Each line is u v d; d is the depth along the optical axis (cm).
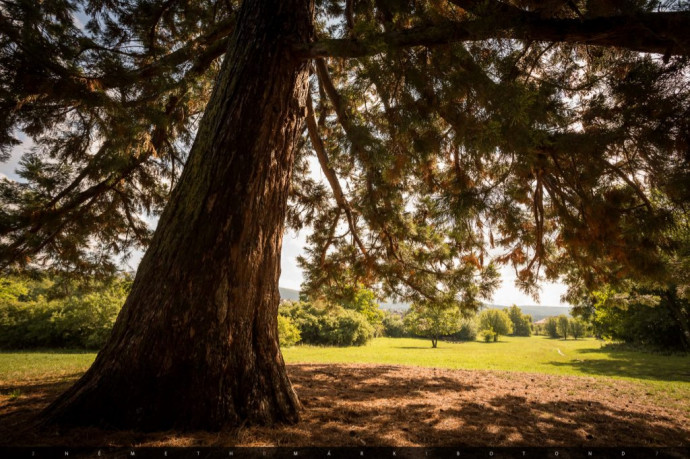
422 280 730
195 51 461
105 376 274
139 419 260
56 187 557
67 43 254
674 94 231
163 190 710
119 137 333
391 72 276
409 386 567
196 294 289
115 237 709
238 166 314
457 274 688
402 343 4091
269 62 332
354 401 428
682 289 400
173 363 277
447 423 356
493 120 241
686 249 333
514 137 242
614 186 334
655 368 1220
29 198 539
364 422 338
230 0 582
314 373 669
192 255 296
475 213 313
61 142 459
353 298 851
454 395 510
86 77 273
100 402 265
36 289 2617
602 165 305
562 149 290
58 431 245
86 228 620
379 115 489
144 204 686
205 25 591
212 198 306
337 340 3347
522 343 4966
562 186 384
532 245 523
